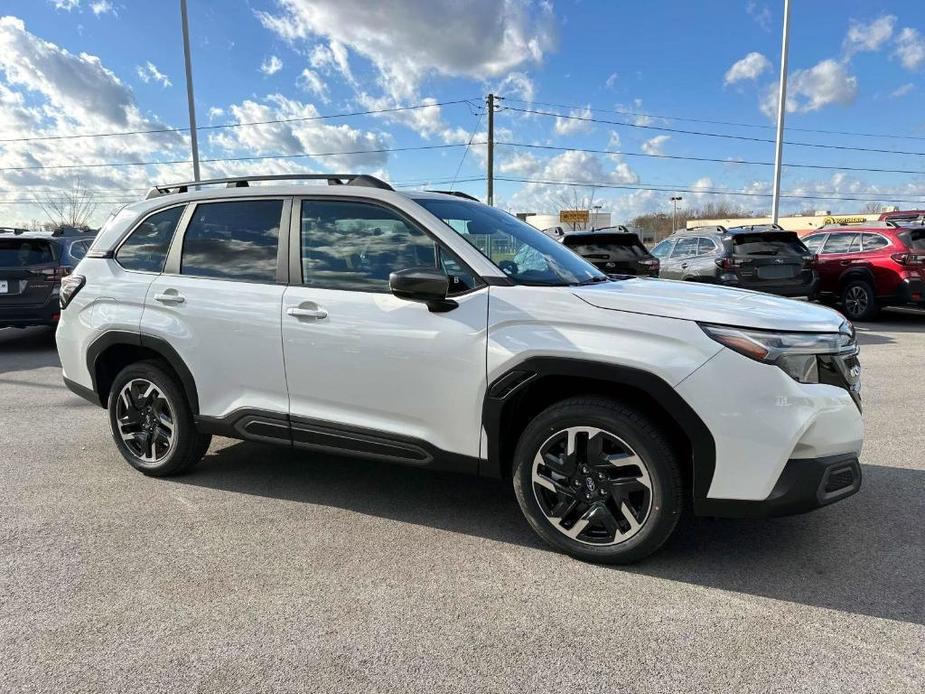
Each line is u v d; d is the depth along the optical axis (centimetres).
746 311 288
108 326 418
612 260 1070
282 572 302
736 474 278
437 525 353
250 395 380
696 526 350
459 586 290
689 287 347
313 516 365
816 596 280
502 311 311
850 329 306
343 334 344
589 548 307
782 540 333
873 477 418
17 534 341
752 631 255
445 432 328
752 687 223
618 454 298
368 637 252
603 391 308
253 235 384
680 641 249
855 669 232
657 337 284
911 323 1152
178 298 395
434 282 305
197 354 389
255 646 246
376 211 353
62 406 619
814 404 275
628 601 277
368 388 343
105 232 444
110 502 385
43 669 232
